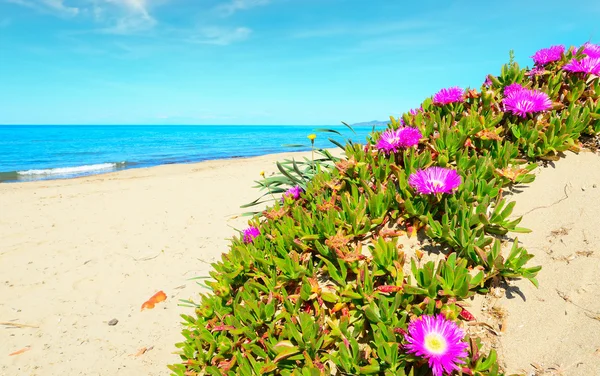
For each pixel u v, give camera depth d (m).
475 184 2.07
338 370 1.61
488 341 1.58
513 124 2.40
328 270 1.87
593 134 2.47
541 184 2.20
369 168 2.40
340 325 1.58
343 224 2.06
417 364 1.45
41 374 3.39
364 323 1.68
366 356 1.54
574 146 2.26
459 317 1.65
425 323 1.43
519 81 2.83
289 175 3.40
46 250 6.04
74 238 6.50
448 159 2.34
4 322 4.18
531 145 2.31
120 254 5.74
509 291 1.72
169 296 4.53
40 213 8.05
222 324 1.94
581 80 2.58
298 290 1.95
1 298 4.66
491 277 1.71
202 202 8.09
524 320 1.62
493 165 2.16
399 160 2.37
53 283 4.98
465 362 1.35
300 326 1.66
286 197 2.72
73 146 36.78
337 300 1.78
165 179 11.27
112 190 10.00
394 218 2.09
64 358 3.59
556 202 2.07
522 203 2.12
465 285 1.54
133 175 13.77
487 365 1.39
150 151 29.66
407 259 1.92
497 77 2.97
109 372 3.38
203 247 5.76
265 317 1.84
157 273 5.09
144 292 4.66
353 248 2.01
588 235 1.85
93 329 4.00
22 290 4.82
